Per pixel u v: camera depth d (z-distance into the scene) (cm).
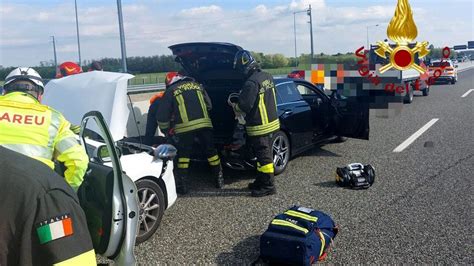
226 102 659
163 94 568
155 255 388
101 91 455
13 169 151
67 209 157
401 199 519
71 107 466
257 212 491
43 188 153
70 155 269
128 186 286
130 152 452
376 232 423
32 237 149
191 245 408
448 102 1585
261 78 534
